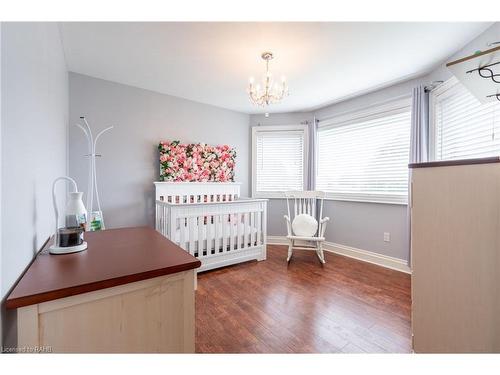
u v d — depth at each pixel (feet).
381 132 10.31
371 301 6.88
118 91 9.71
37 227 3.45
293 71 8.49
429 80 8.54
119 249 3.63
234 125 13.41
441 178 3.67
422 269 4.00
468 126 6.90
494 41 5.87
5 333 2.19
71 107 8.77
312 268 9.64
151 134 10.61
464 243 3.36
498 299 3.01
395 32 6.17
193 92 10.72
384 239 10.02
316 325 5.69
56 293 2.17
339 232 11.89
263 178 13.94
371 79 9.15
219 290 7.55
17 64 2.65
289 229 10.48
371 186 10.64
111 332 2.51
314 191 11.68
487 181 3.12
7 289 2.24
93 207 9.28
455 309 3.47
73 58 7.70
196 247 9.13
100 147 9.41
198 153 11.71
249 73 8.71
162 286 2.83
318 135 13.08
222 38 6.48
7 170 2.27
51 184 4.70
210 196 12.05
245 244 10.12
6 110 2.27
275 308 6.45
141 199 10.41
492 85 4.47
